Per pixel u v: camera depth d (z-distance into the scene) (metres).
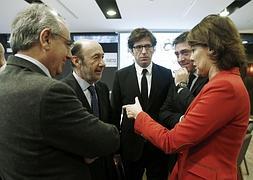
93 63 1.51
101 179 1.47
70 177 0.83
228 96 0.92
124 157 1.79
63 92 0.80
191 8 4.46
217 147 0.97
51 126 0.76
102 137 0.86
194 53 1.04
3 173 0.84
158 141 1.04
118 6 4.36
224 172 0.96
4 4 4.20
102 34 6.65
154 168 1.89
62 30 0.89
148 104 1.84
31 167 0.78
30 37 0.85
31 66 0.85
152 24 5.71
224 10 4.59
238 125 0.96
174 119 1.62
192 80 1.75
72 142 0.80
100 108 1.61
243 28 6.19
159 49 6.19
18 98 0.79
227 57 0.98
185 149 1.00
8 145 0.80
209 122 0.92
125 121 1.77
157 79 1.88
